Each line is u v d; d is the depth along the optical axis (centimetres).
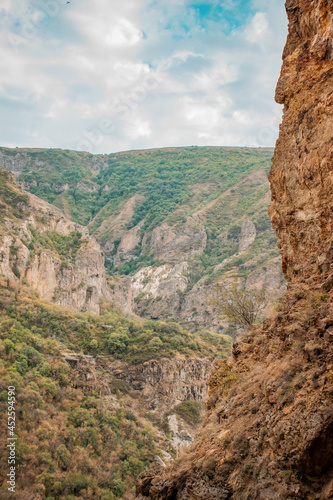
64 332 10194
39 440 5688
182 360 10525
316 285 1042
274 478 775
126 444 6988
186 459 1085
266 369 1056
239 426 956
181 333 11725
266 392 934
